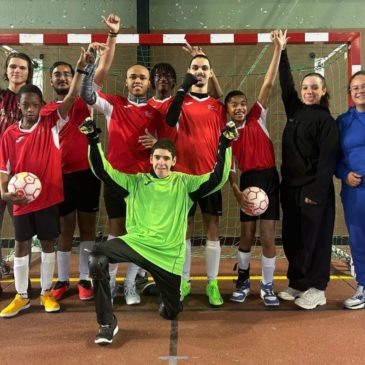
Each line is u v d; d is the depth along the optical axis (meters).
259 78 4.96
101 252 2.20
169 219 2.43
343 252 4.34
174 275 2.37
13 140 2.67
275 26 5.01
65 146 2.99
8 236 4.90
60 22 5.00
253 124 2.89
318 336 2.33
